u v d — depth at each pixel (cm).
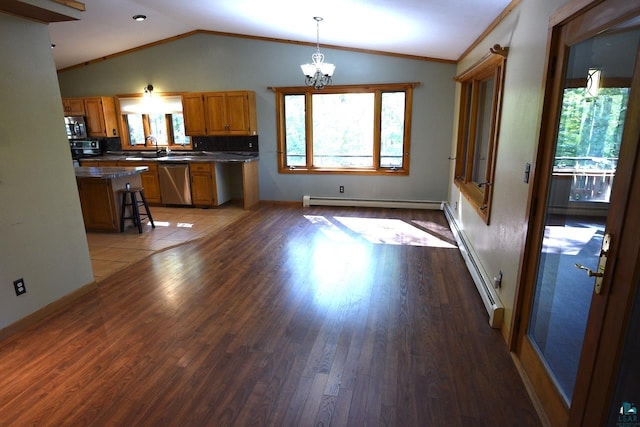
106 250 427
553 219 192
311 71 450
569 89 177
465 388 204
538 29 210
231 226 525
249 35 597
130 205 507
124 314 285
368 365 224
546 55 190
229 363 226
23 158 265
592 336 135
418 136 590
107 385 208
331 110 612
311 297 310
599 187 155
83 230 316
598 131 155
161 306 296
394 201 618
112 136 689
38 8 242
